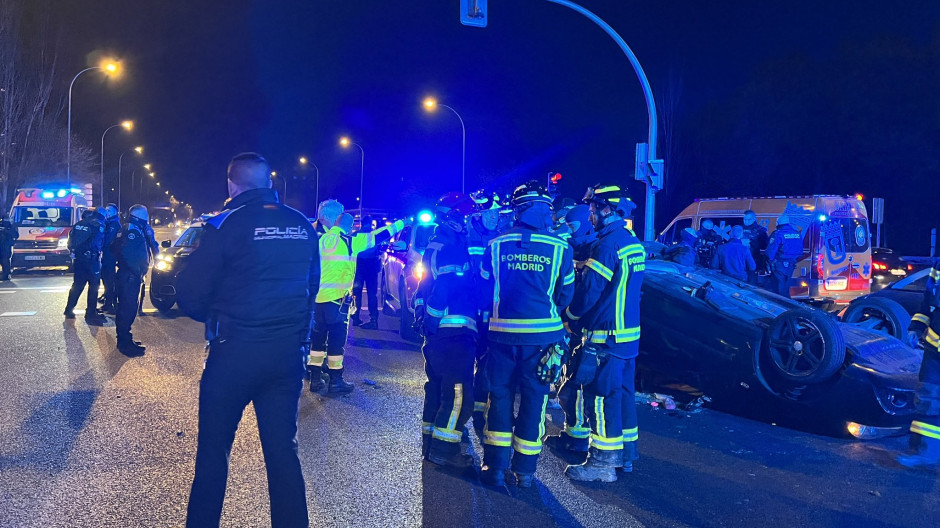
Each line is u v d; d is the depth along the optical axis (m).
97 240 11.27
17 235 19.58
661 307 6.81
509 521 4.20
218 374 3.35
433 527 4.10
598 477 4.85
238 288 3.35
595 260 4.71
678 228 15.88
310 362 7.05
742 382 6.27
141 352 8.62
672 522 4.23
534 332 4.59
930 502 4.59
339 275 6.88
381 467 5.04
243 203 3.48
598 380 4.84
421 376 7.85
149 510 4.21
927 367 5.29
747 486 4.82
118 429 5.70
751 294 6.97
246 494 4.47
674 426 6.23
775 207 13.98
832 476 5.04
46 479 4.66
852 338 6.21
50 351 8.82
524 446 4.68
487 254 4.96
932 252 23.62
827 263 13.15
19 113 39.94
